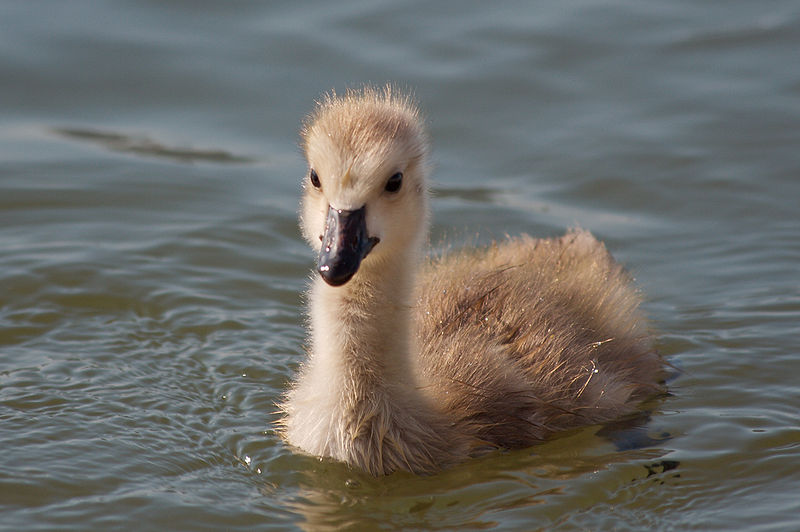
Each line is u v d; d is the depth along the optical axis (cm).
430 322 1200
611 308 1263
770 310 1386
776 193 1664
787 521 957
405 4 2172
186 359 1291
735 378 1243
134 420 1148
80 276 1454
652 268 1498
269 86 1917
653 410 1177
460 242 1549
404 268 1058
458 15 2134
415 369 1083
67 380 1228
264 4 2167
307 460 1071
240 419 1162
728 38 2056
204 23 2097
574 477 1037
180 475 1048
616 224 1609
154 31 2069
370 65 1961
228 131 1838
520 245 1375
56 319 1368
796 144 1772
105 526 956
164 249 1532
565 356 1159
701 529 949
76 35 2042
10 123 1842
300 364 1249
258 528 958
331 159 1014
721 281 1464
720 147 1772
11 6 2131
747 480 1032
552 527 954
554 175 1730
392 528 955
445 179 1720
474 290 1237
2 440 1094
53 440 1098
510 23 2112
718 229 1589
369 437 1053
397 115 1069
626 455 1077
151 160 1758
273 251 1547
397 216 1034
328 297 1068
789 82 1934
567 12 2153
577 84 1941
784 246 1538
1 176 1689
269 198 1677
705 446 1095
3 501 988
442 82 1930
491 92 1916
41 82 1936
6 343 1311
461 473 1045
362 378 1057
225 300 1428
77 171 1722
